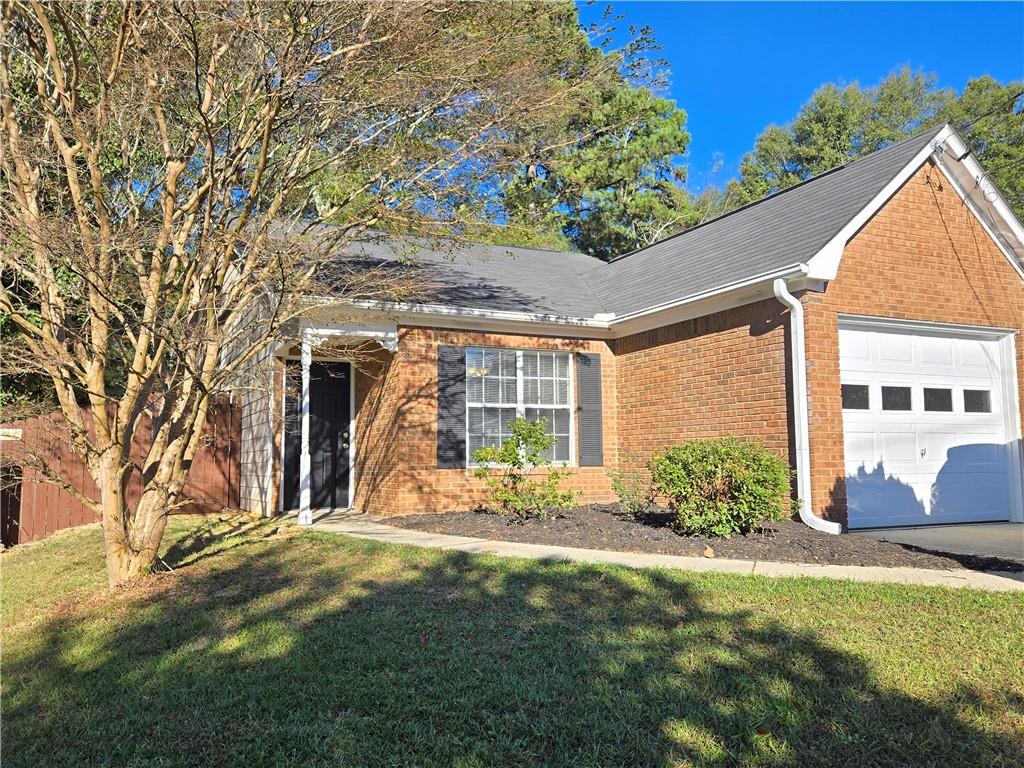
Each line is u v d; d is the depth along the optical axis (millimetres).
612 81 9516
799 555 7777
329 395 13703
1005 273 11648
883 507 10430
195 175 8773
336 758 3443
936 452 10977
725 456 8578
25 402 9703
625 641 4875
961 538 9336
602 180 27203
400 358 11812
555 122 9555
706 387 11500
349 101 8250
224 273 7430
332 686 4262
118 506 6969
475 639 5000
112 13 7898
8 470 9750
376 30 7754
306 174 8414
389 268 11836
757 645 4773
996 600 5801
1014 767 3281
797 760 3365
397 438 11766
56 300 6793
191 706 4086
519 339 12836
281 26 7301
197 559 8109
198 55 7141
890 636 4926
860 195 10641
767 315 10414
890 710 3820
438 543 8531
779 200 13258
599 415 13414
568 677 4301
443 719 3836
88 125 7055
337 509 13234
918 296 10734
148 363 7277
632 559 7508
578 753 3463
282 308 8125
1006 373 11664
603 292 14742
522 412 12852
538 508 10164
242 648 4953
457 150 8781
